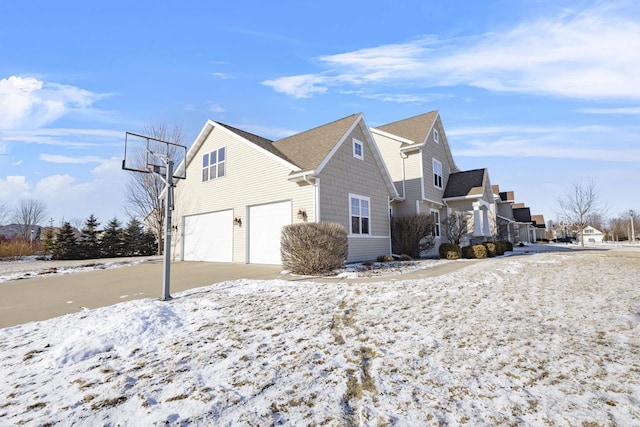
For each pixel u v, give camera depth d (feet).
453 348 11.78
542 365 10.24
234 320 16.06
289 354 11.59
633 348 11.40
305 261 31.73
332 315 16.52
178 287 27.17
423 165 59.31
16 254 73.92
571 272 29.94
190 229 54.34
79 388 9.46
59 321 17.02
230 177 47.57
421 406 8.13
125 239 86.53
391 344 12.34
